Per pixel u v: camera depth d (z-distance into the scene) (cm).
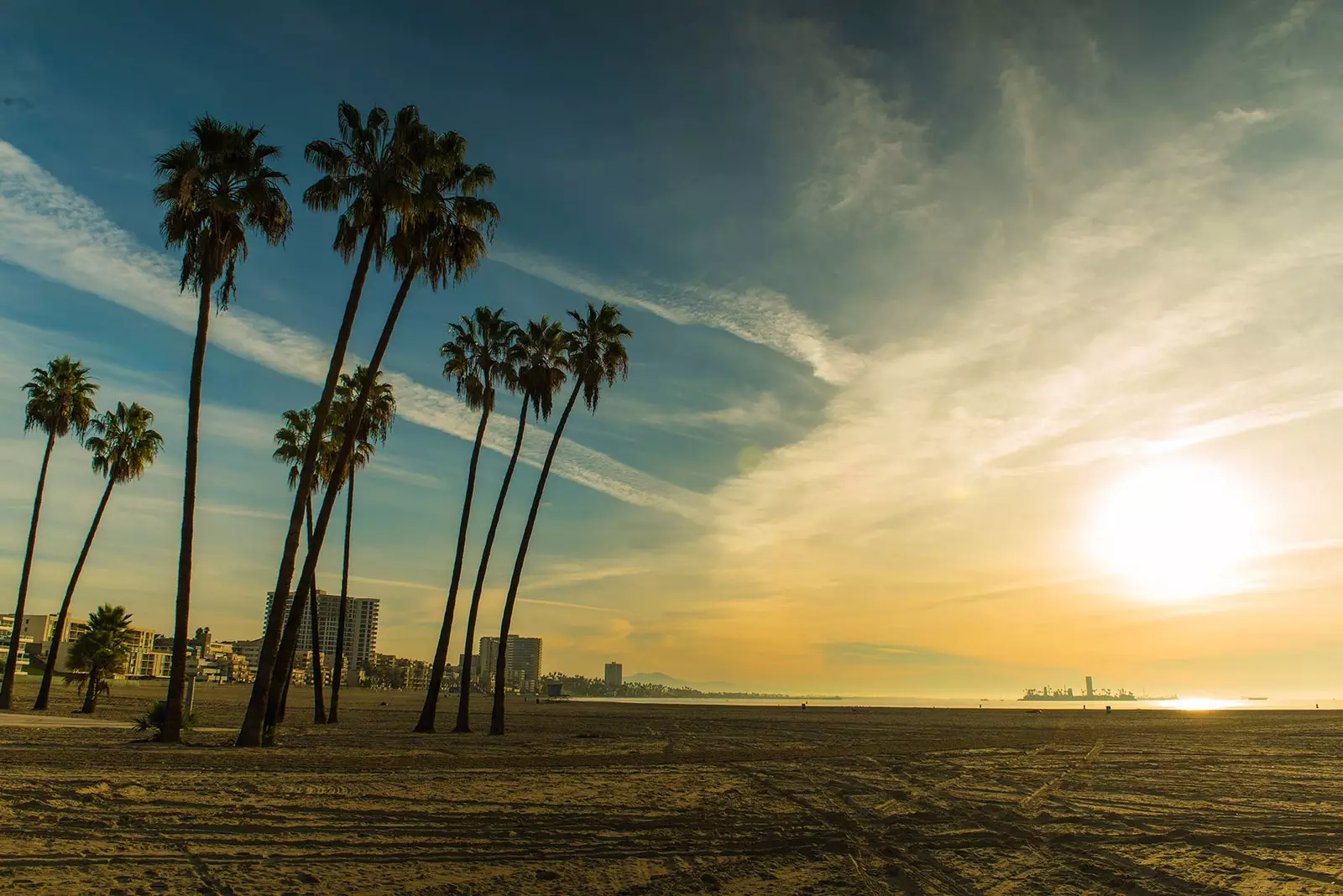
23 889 694
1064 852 1019
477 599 3381
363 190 2423
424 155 2492
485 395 3475
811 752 2500
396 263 2473
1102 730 4194
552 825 1109
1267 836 1141
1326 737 3544
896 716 6950
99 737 2355
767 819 1218
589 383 3503
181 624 2266
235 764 1652
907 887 841
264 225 2434
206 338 2333
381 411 4053
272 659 2253
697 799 1405
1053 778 1848
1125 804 1448
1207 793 1606
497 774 1655
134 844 880
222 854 859
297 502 2356
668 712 7350
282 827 1012
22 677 9994
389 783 1450
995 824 1221
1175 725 4912
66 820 983
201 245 2317
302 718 4466
